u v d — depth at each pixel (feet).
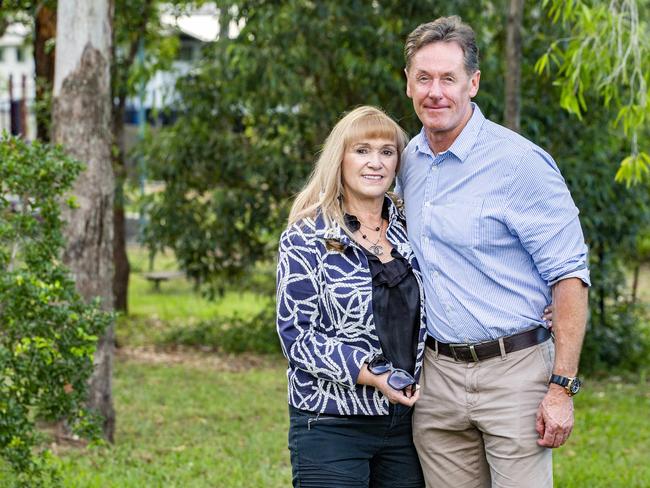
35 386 16.26
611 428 25.64
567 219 11.30
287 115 33.76
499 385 11.50
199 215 35.96
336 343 11.17
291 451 11.68
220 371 33.09
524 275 11.55
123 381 30.42
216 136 34.58
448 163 11.62
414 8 32.32
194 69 34.73
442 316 11.64
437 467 12.05
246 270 37.09
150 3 36.52
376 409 11.29
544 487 11.60
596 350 34.86
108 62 22.03
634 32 18.63
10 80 41.93
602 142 32.37
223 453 22.30
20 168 16.40
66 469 19.56
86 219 21.79
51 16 34.55
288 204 34.86
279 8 31.78
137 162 36.32
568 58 19.56
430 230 11.65
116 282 42.06
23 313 15.83
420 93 11.46
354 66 30.81
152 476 19.81
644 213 33.55
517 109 25.08
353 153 11.59
